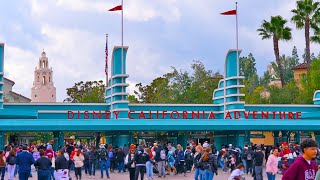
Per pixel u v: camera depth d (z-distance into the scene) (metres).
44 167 25.80
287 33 86.56
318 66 81.06
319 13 85.44
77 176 35.25
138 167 30.67
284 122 54.41
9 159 31.81
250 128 53.47
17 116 52.78
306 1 85.25
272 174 28.61
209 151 28.03
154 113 56.94
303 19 85.88
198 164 28.02
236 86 56.81
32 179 36.22
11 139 61.59
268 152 50.62
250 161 41.00
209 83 88.12
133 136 62.47
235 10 59.19
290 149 37.84
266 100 85.94
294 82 89.94
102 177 38.16
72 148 39.62
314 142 10.95
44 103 54.94
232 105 57.09
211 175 27.78
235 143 55.41
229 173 41.97
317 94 61.94
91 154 39.81
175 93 87.38
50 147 37.50
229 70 57.88
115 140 54.34
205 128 52.78
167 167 40.50
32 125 49.81
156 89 100.19
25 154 27.12
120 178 38.19
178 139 57.59
